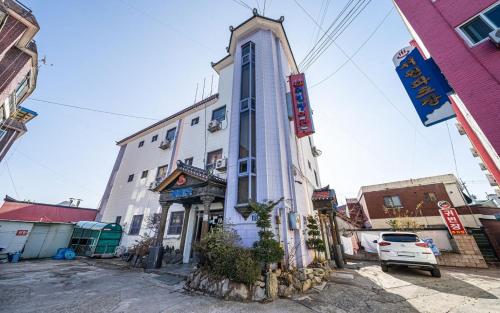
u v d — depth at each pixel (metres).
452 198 17.67
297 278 6.29
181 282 6.88
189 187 9.26
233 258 5.82
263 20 12.11
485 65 5.14
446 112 5.63
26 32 9.16
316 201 10.58
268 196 7.84
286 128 9.81
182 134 15.23
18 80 9.58
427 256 7.81
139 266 9.89
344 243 14.67
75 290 6.03
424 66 6.25
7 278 7.63
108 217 16.88
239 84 10.81
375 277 7.79
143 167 16.84
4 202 15.73
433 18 6.34
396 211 19.59
